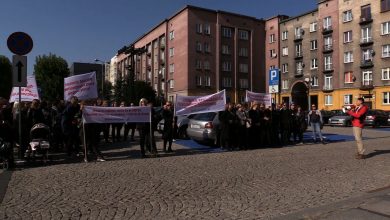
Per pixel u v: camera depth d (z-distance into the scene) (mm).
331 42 52094
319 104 53875
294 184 7809
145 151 12906
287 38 59469
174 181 8016
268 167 9805
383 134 22406
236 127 13844
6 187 7359
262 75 62438
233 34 59531
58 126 12820
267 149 14047
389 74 45062
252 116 14445
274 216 5637
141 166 9875
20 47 10477
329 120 32562
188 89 54906
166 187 7461
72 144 12211
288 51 59219
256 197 6758
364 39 47812
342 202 6309
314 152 13031
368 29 47438
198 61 55875
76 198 6605
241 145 13969
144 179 8195
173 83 59312
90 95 12375
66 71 66875
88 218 5523
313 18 55062
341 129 27344
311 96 56344
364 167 9844
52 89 62656
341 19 50562
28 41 10586
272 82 17422
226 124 13648
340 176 8648
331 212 5785
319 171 9258
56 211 5852
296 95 58562
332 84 51906
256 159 11250
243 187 7512
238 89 59375
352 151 13297
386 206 6047
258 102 15031
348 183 7910
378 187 7539
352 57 49156
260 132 14797
